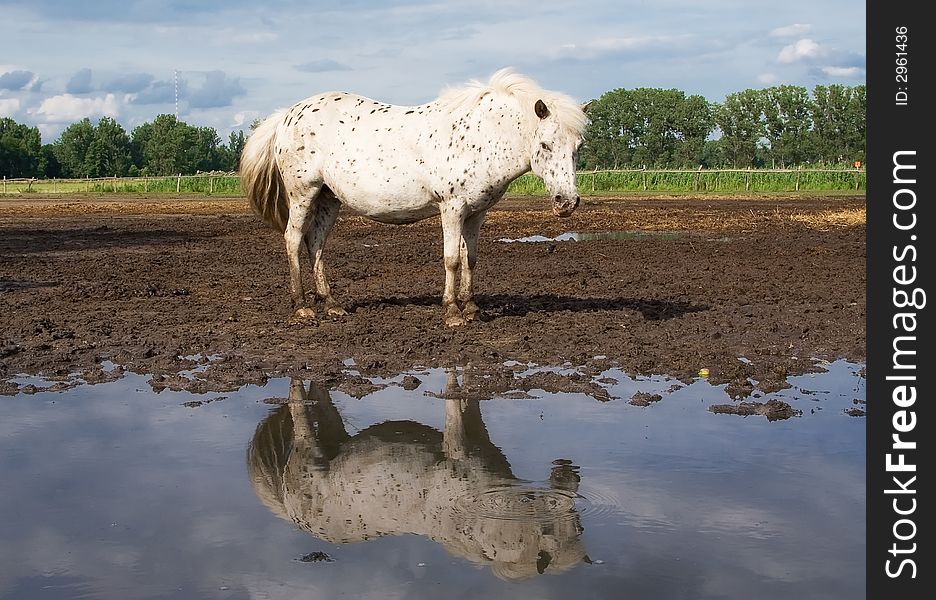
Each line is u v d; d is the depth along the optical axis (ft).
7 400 26.05
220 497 18.89
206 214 107.14
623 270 52.49
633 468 20.24
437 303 40.81
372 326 35.35
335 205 37.88
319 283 37.83
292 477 20.12
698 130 385.70
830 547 16.16
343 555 16.08
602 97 396.57
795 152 370.73
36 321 35.88
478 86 33.47
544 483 19.44
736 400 25.67
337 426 23.68
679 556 15.81
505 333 33.88
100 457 21.29
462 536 16.90
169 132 445.37
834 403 25.29
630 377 28.25
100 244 69.62
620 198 142.41
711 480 19.45
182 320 36.86
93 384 27.81
